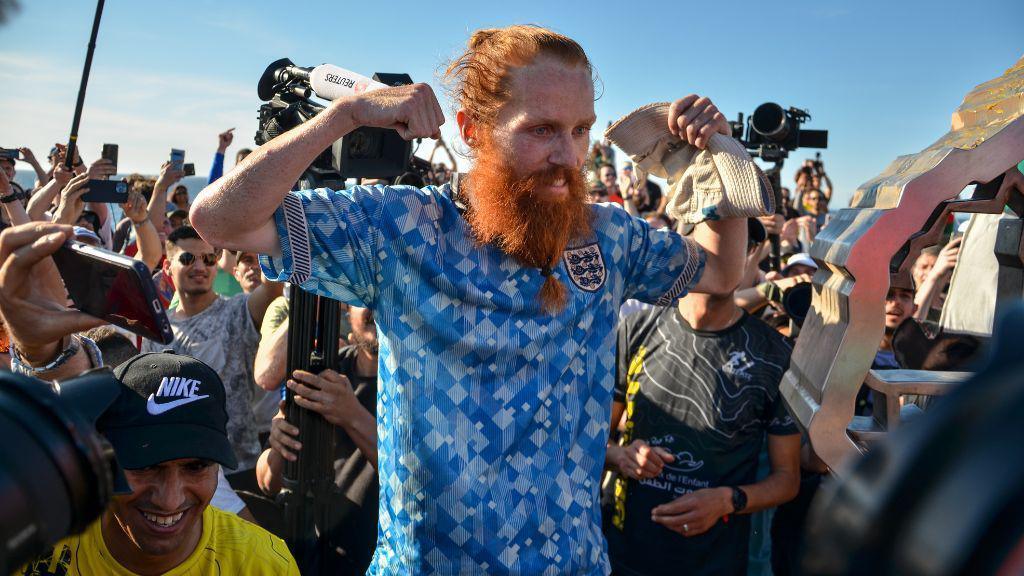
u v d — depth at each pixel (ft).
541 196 5.07
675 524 8.82
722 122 5.68
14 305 4.40
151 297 3.86
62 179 14.58
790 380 5.08
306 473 7.36
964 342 8.39
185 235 11.87
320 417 7.34
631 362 9.82
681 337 9.46
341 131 4.74
